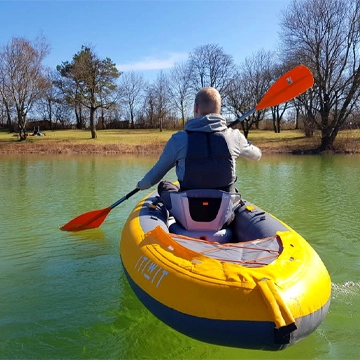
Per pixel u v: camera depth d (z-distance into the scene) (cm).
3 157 1892
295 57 2312
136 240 281
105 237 494
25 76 2777
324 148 2211
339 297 327
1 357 247
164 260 237
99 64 3103
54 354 250
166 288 219
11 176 1120
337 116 2298
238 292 201
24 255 429
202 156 283
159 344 261
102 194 812
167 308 215
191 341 264
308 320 202
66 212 641
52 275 374
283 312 191
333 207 685
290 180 1042
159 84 4800
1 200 745
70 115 5234
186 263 227
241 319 196
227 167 286
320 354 248
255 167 1402
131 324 286
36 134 3444
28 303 318
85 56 3152
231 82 3591
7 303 317
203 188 289
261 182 1003
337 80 2219
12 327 281
